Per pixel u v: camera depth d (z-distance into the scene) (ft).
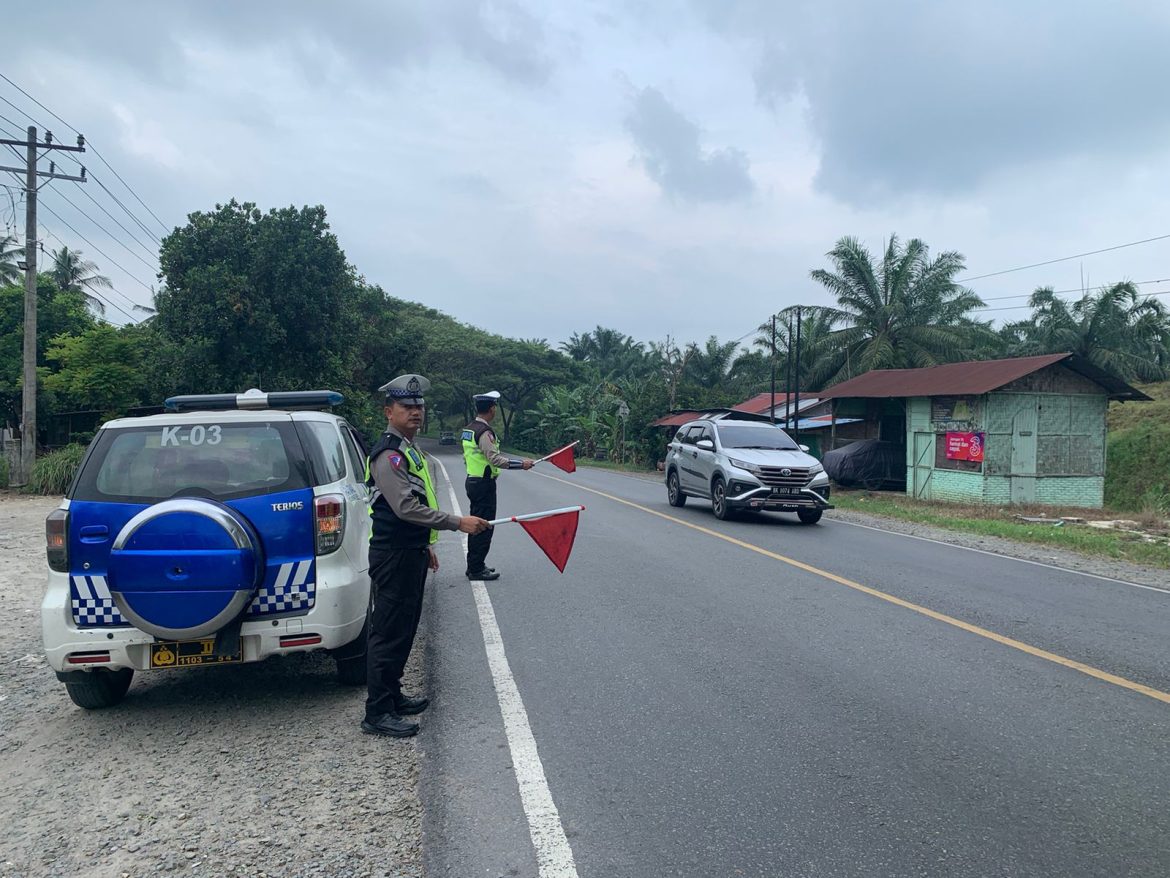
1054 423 69.15
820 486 46.47
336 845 11.22
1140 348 130.72
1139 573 33.78
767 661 19.40
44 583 30.12
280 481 15.78
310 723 15.72
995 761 13.80
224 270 75.15
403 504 14.70
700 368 160.97
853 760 13.84
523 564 32.24
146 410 18.84
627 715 15.92
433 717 15.89
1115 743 14.60
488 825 11.71
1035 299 139.74
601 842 11.21
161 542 14.26
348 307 88.89
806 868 10.53
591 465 131.64
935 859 10.75
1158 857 10.82
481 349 194.90
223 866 10.74
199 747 14.61
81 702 16.31
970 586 28.99
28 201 69.10
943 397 72.49
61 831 11.71
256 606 15.37
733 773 13.34
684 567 31.65
